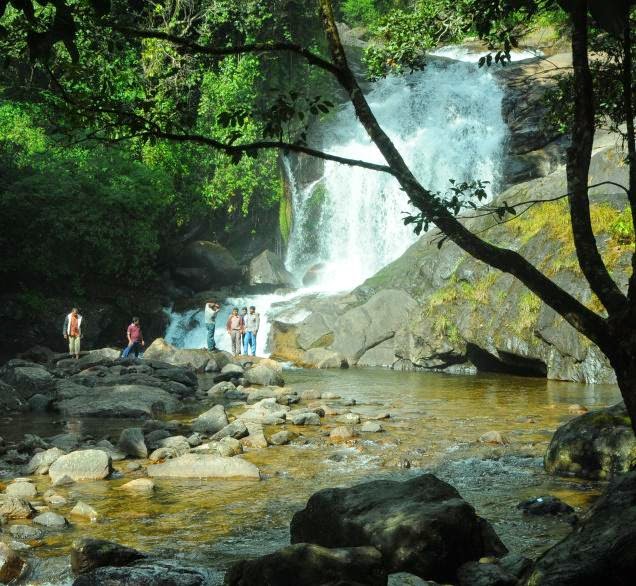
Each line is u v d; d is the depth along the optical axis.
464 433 13.43
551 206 23.84
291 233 37.47
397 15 14.17
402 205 34.53
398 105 38.34
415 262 28.27
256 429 13.30
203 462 10.45
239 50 5.30
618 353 4.74
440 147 35.84
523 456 11.43
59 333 29.45
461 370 24.73
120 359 22.83
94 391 17.75
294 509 8.77
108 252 31.34
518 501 8.88
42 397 17.56
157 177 32.75
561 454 10.24
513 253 5.02
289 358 27.95
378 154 36.16
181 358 25.28
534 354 22.11
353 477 10.27
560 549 4.56
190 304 32.72
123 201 30.97
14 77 25.45
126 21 7.02
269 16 32.72
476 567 6.04
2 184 29.94
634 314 4.71
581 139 5.00
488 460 11.18
